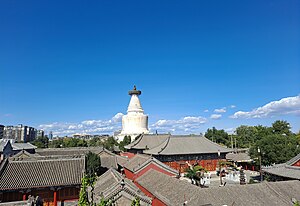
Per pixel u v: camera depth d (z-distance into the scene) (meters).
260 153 72.31
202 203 29.44
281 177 50.03
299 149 69.56
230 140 151.00
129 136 118.81
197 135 91.88
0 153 79.56
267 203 30.73
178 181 37.62
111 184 40.00
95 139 194.62
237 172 81.88
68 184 45.31
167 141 85.25
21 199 43.81
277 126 115.06
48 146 155.75
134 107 133.75
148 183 43.28
